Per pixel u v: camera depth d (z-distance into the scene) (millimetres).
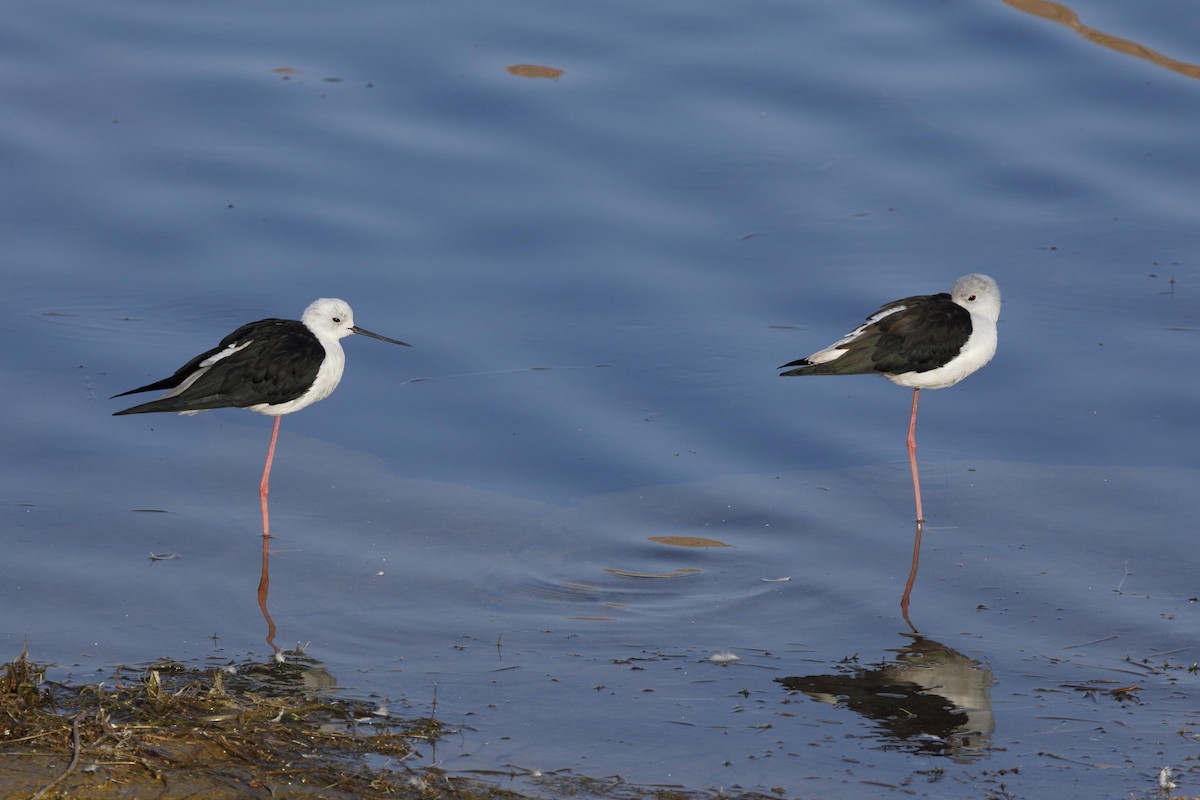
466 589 11375
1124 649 10398
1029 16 20672
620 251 17156
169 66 19766
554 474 13406
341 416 14398
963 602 11164
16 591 11000
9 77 19281
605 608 11125
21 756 8359
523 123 19094
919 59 20234
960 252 17047
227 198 17562
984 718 9430
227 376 12594
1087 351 15234
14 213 17156
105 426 13828
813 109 19484
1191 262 16672
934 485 13188
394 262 16797
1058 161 18438
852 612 11031
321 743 8859
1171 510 12539
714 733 9188
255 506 12688
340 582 11422
